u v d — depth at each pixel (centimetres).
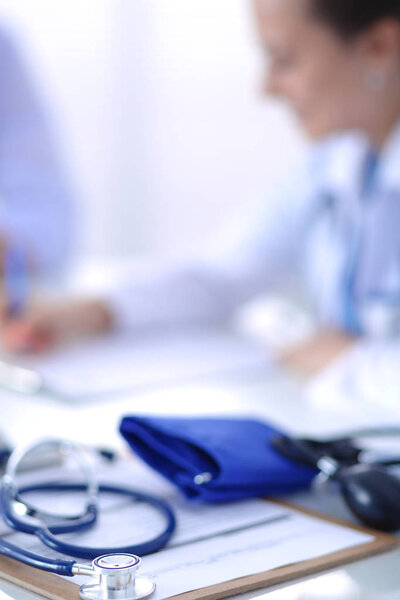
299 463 66
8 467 63
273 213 172
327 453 67
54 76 284
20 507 58
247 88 275
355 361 115
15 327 137
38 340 133
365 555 54
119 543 54
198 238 296
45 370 117
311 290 167
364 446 80
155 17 292
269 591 48
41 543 54
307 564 51
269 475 64
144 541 54
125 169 302
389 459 70
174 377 114
